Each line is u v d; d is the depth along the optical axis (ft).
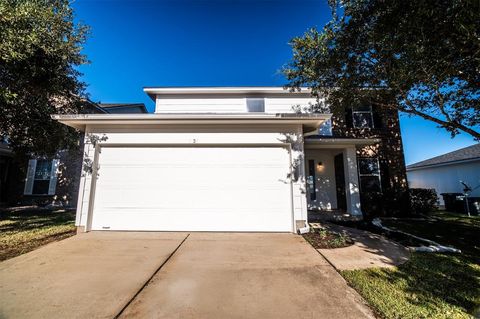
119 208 20.08
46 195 39.73
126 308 8.30
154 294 9.30
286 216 20.21
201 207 20.26
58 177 39.86
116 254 14.16
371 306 8.52
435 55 13.88
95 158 20.43
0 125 23.84
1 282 10.27
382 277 10.93
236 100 35.86
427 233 20.72
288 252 14.65
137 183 20.43
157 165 20.68
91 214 19.92
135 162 20.66
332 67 19.49
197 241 17.13
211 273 11.41
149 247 15.64
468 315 7.92
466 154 46.68
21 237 18.12
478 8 10.57
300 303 8.70
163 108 35.70
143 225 19.98
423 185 55.72
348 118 34.71
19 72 20.65
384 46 15.49
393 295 9.25
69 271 11.53
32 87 22.45
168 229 19.98
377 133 34.45
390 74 16.31
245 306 8.48
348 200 28.40
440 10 11.96
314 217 27.30
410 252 14.74
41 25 19.16
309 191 32.68
